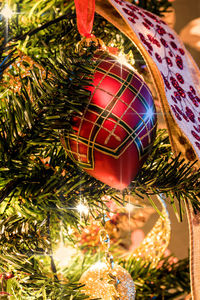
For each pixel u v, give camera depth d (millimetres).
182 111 410
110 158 363
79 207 411
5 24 480
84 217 419
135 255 607
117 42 501
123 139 360
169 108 393
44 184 386
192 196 414
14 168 378
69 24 501
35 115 377
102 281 415
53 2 518
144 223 835
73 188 403
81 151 368
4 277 422
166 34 460
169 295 592
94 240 650
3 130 392
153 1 635
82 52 380
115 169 368
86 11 380
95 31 516
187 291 591
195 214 411
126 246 751
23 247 420
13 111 387
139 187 423
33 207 395
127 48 499
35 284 406
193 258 414
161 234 583
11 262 384
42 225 410
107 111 359
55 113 370
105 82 365
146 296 582
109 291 408
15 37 477
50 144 389
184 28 1229
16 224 401
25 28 508
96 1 430
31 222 417
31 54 477
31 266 418
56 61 380
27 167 390
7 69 456
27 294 403
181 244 865
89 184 416
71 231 460
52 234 437
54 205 400
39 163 403
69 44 498
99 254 614
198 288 412
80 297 400
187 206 418
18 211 398
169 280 594
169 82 418
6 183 384
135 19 433
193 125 412
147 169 424
